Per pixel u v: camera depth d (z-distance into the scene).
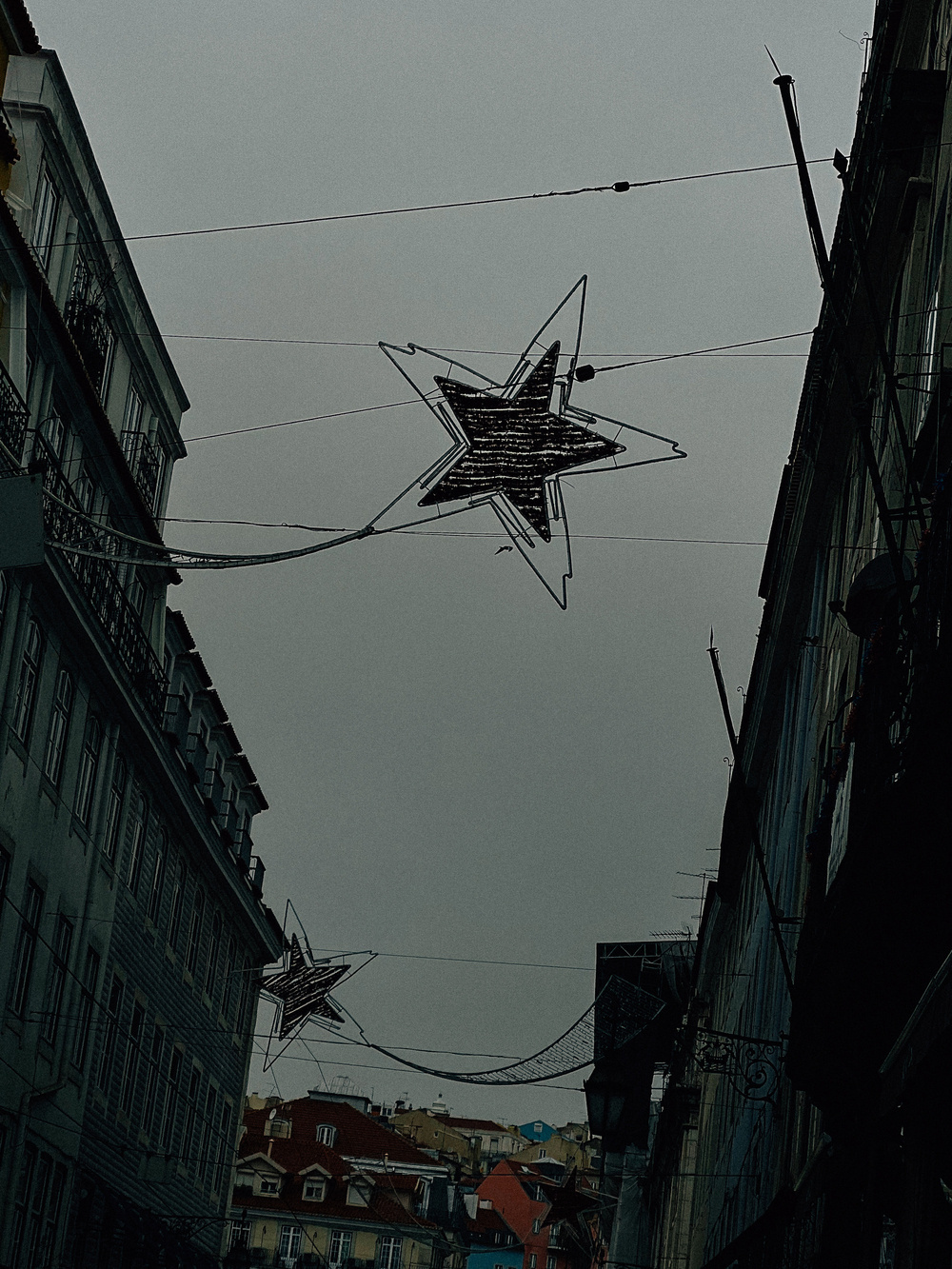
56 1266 26.66
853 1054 10.96
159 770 31.00
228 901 38.41
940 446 10.07
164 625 32.16
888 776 8.22
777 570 23.00
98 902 28.23
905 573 10.01
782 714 24.61
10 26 22.91
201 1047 36.53
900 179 14.07
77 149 25.08
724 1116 28.27
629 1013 28.11
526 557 9.62
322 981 24.06
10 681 23.22
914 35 14.38
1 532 10.90
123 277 27.98
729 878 31.88
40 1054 25.36
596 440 9.46
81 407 25.77
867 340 16.44
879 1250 10.42
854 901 9.02
